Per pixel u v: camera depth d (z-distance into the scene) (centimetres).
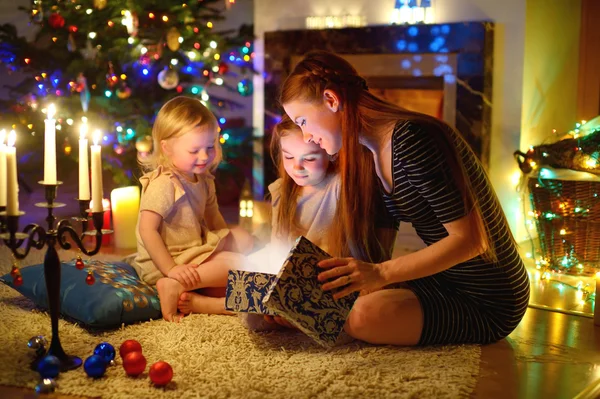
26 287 235
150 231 243
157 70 392
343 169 198
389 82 392
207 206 269
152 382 173
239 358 192
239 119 526
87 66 379
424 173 181
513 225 374
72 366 183
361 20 398
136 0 371
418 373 181
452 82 375
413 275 180
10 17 545
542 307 256
